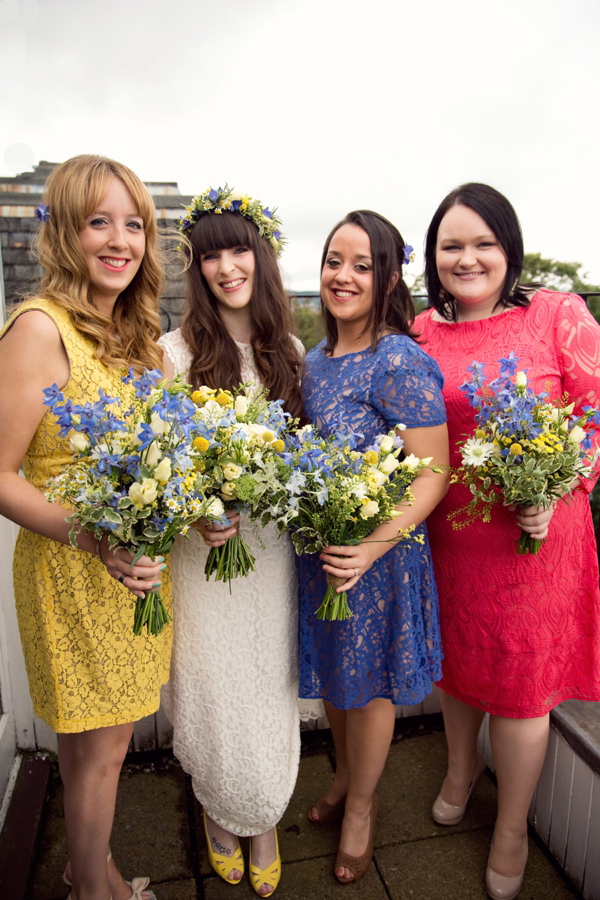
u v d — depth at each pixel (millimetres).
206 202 1546
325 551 1284
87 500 973
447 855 1726
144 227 1317
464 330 1608
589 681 1557
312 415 1516
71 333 1187
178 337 1622
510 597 1489
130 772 2092
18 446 1151
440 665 1566
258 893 1590
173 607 1495
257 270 1571
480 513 1419
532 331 1519
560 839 1662
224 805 1546
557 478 1310
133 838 1798
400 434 1390
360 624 1454
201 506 1074
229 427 1166
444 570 1595
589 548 1537
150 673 1336
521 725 1541
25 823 1725
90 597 1225
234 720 1496
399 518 1345
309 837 1799
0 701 1912
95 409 982
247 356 1621
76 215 1188
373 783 1598
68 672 1237
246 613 1458
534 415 1324
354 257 1402
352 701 1480
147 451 997
